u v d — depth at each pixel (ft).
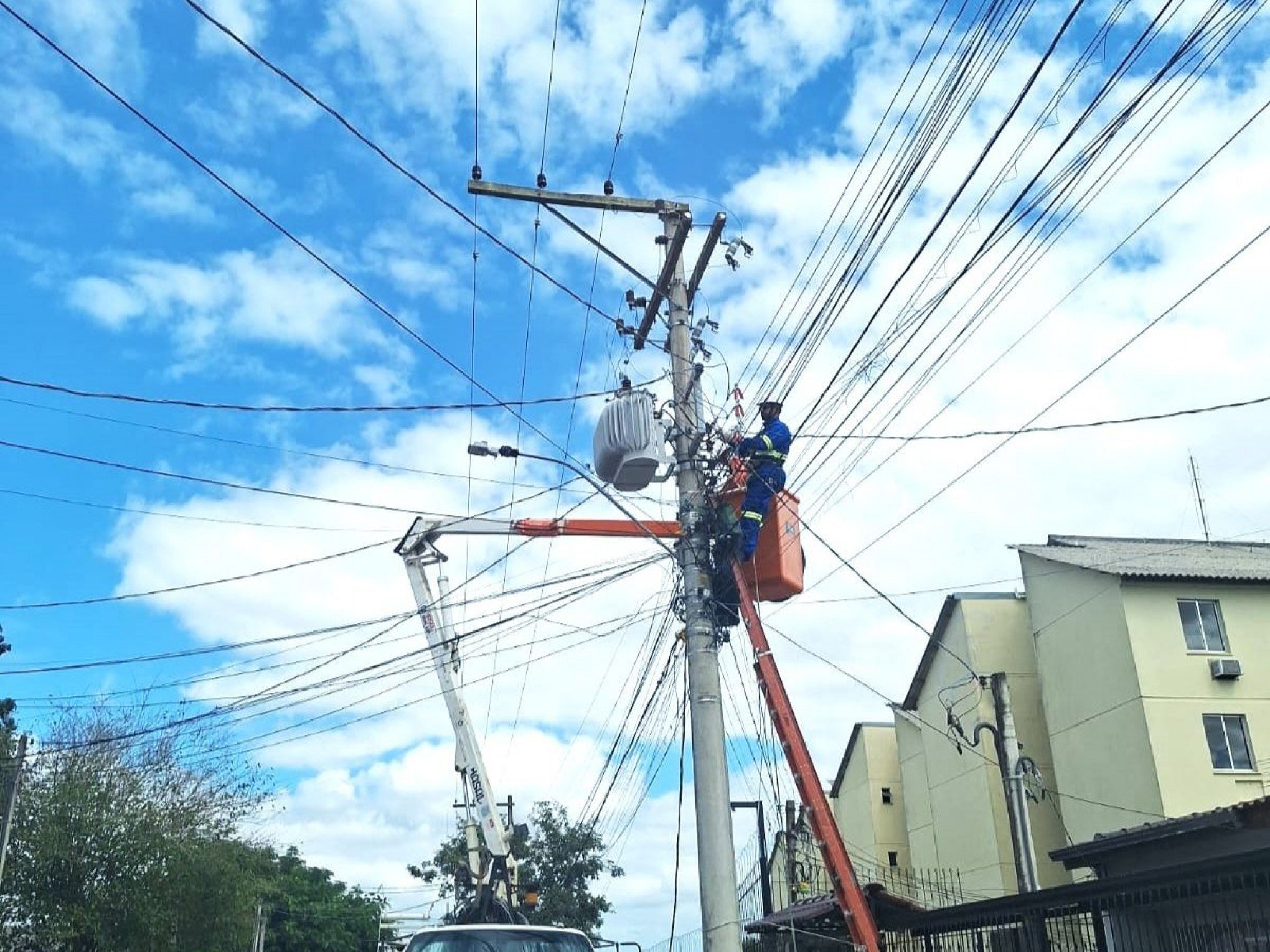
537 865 108.47
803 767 34.78
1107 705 77.66
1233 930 33.73
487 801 47.14
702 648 37.63
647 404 39.55
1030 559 87.25
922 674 99.91
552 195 41.14
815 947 54.85
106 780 85.61
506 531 45.88
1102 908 35.12
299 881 201.26
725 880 35.04
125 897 82.12
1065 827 81.15
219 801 92.27
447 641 49.01
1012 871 84.64
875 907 48.21
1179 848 44.52
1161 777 72.33
